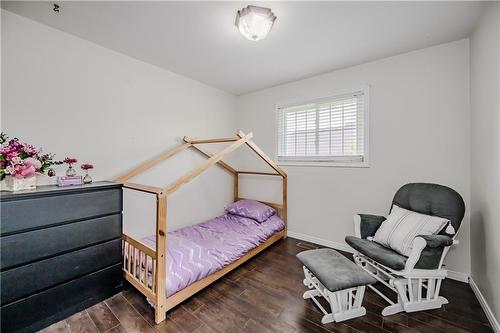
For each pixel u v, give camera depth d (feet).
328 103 9.74
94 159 7.17
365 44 7.20
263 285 6.85
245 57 8.12
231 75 9.89
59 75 6.40
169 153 8.89
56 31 6.33
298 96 10.50
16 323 4.63
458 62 6.98
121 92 7.81
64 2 5.22
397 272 5.48
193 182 10.50
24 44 5.80
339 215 9.48
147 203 8.68
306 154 10.44
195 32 6.49
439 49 7.26
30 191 4.91
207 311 5.65
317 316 5.50
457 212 6.00
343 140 9.39
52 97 6.28
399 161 8.04
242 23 5.63
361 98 8.91
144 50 7.59
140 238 8.44
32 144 5.95
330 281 4.92
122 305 5.86
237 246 7.86
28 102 5.89
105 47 7.36
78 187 5.60
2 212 4.42
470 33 6.55
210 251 7.29
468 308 5.74
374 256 5.85
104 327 5.10
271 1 5.16
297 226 10.73
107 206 6.07
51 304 5.11
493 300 5.17
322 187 9.92
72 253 5.43
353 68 8.91
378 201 8.52
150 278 5.85
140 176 8.44
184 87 9.97
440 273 5.66
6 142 5.50
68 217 5.34
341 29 6.33
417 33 6.57
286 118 11.14
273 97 11.44
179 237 8.23
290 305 5.91
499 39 4.78
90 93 7.04
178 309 5.72
